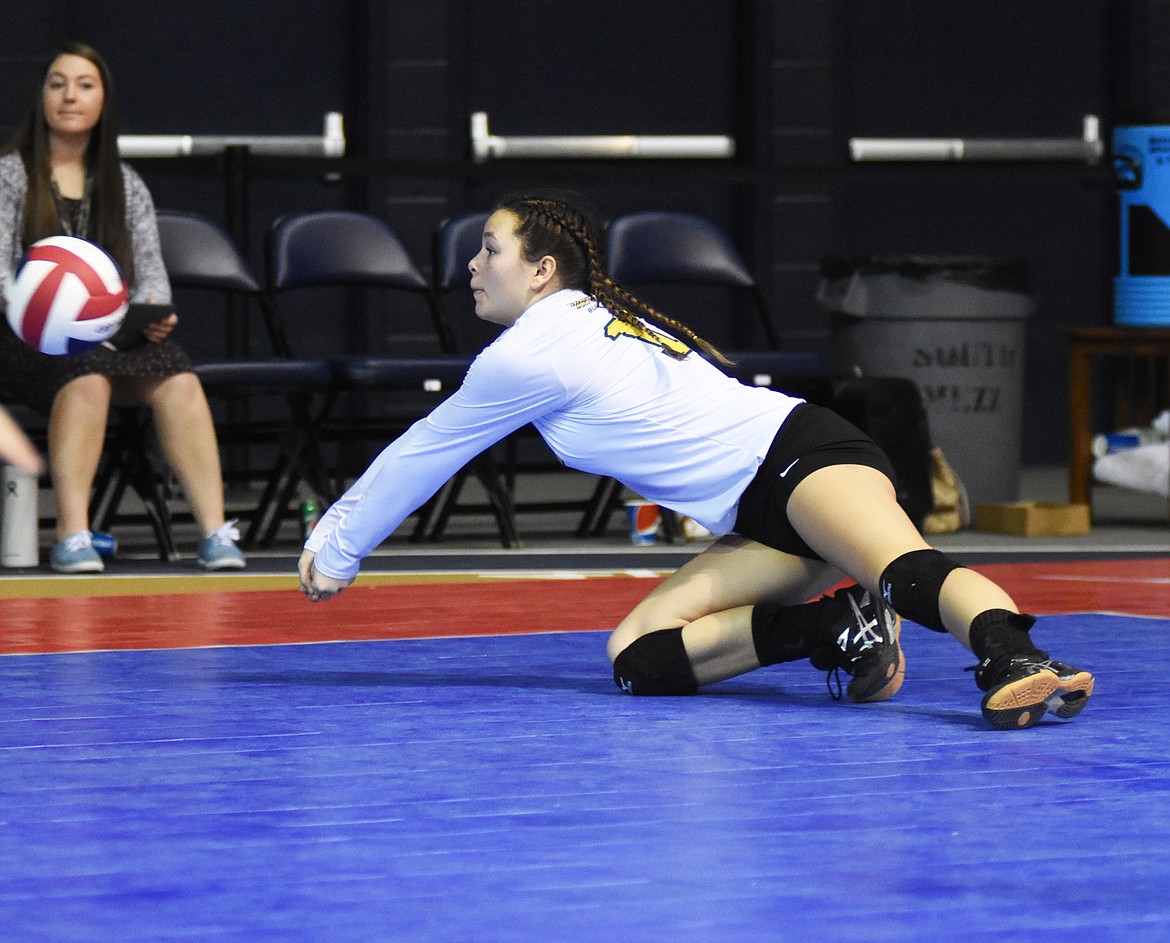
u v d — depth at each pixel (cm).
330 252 1791
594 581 1411
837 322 2053
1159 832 640
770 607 898
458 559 1598
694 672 905
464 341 2586
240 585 1385
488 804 676
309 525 1694
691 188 2698
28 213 1466
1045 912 546
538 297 902
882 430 1805
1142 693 919
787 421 888
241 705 879
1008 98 2811
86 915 537
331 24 2561
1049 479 2592
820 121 2673
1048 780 721
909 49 2766
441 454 884
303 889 564
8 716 845
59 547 1464
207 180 2512
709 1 2698
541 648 1076
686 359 907
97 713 855
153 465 1608
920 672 988
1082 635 1119
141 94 2498
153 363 1481
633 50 2678
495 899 555
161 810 664
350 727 825
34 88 1484
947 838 630
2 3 2391
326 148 2544
